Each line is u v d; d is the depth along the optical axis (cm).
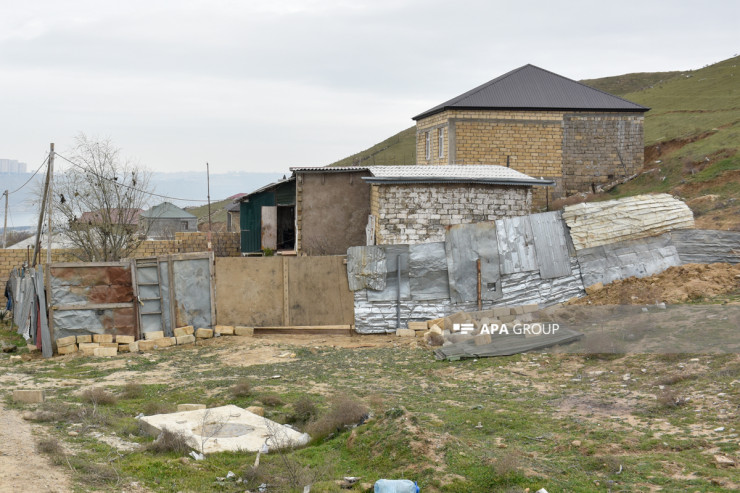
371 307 2116
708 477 861
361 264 2120
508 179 2550
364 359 1780
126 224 4172
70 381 1603
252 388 1484
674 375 1311
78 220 4056
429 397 1376
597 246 2116
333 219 2944
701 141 3834
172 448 1025
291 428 1185
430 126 4016
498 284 2095
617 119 3725
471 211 2583
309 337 2102
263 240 3431
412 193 2558
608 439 1034
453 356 1702
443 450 963
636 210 2139
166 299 2098
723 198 2880
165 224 6431
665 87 7169
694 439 1006
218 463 986
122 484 853
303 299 2148
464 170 2775
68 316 2008
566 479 886
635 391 1295
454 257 2102
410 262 2114
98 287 2038
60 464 896
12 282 2941
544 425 1142
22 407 1274
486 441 1066
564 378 1457
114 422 1182
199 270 2131
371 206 2845
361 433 1065
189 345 2047
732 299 1738
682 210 2156
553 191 3691
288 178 3225
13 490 769
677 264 2102
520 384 1450
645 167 3797
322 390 1458
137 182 4550
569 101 3709
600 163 3731
